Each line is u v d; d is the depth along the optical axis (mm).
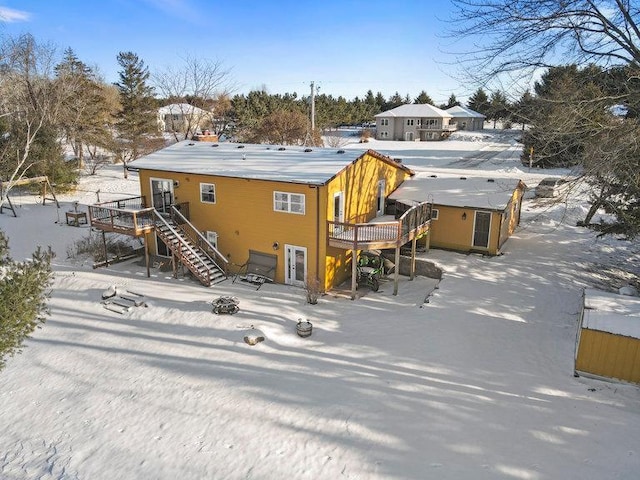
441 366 12680
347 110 91438
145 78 46406
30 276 9656
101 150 54156
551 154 16047
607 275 19406
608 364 11594
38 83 37312
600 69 15203
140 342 14727
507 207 21609
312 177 18172
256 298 17906
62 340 15062
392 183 24422
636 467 8539
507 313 15766
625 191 15750
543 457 8992
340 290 19062
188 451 9703
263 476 8891
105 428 10648
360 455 9289
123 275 20703
